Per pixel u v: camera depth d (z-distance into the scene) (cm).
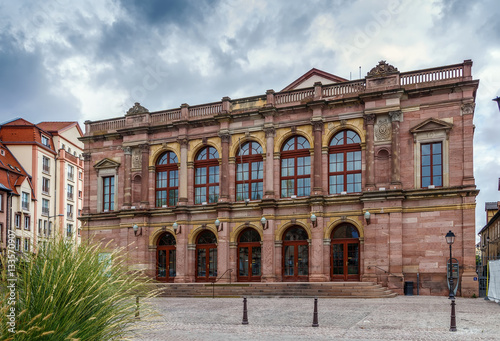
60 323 826
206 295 3128
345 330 1664
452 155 3128
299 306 2386
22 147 6488
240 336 1579
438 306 2348
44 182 6762
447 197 3088
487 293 2805
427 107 3222
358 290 2873
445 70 3212
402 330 1644
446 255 3052
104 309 926
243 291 3073
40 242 951
